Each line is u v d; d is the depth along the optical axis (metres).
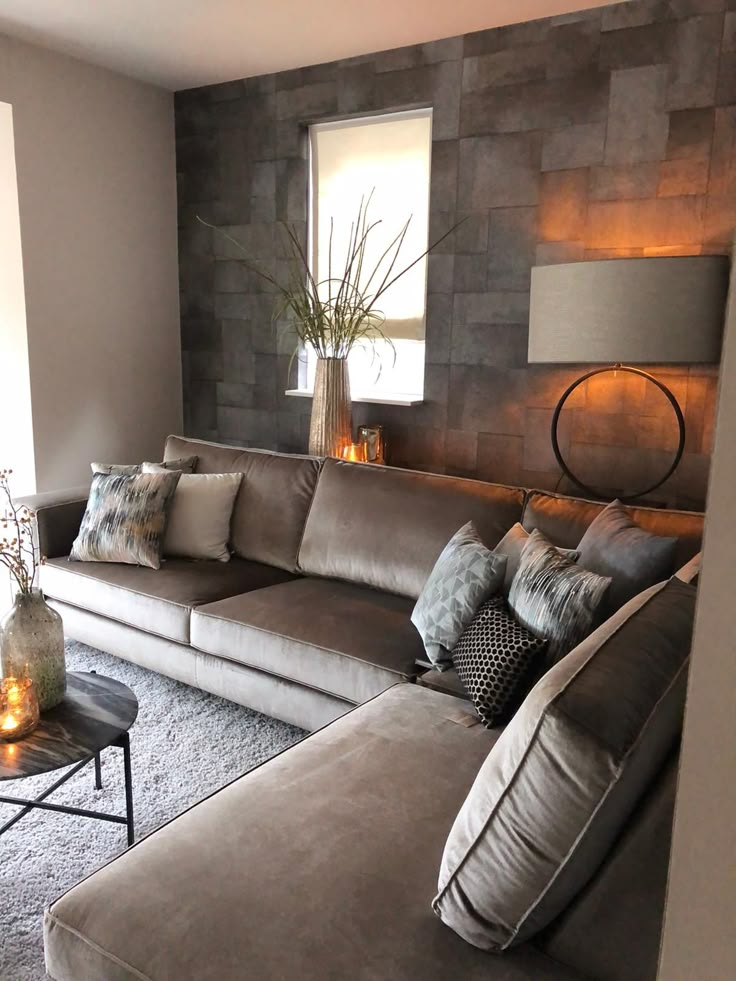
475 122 3.26
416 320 3.64
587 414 3.17
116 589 2.85
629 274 2.42
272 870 1.30
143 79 3.97
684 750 0.45
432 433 3.61
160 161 4.19
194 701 2.77
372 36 3.28
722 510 0.42
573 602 1.81
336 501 2.95
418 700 1.97
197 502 3.12
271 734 2.55
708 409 2.91
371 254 3.74
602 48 2.92
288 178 3.88
